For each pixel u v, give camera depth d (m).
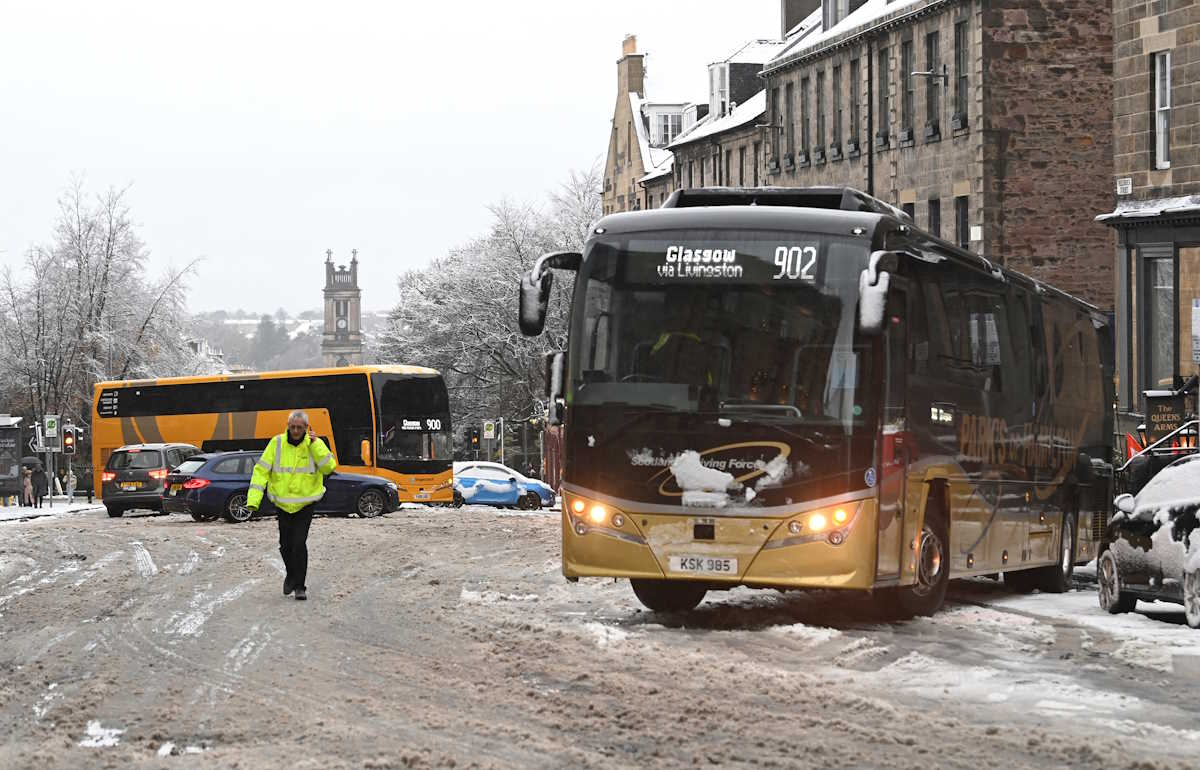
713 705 11.20
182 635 15.70
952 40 53.31
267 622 16.73
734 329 15.73
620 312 16.08
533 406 96.19
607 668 13.02
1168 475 17.45
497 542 29.86
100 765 9.46
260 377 59.50
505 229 94.44
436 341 103.75
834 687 12.02
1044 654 14.20
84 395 86.62
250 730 10.49
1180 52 38.38
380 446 56.62
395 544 29.19
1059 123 52.19
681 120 99.50
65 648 14.84
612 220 16.39
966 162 52.78
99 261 85.75
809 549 15.40
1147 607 18.94
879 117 58.25
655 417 15.83
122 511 50.72
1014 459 20.20
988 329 19.30
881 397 15.60
